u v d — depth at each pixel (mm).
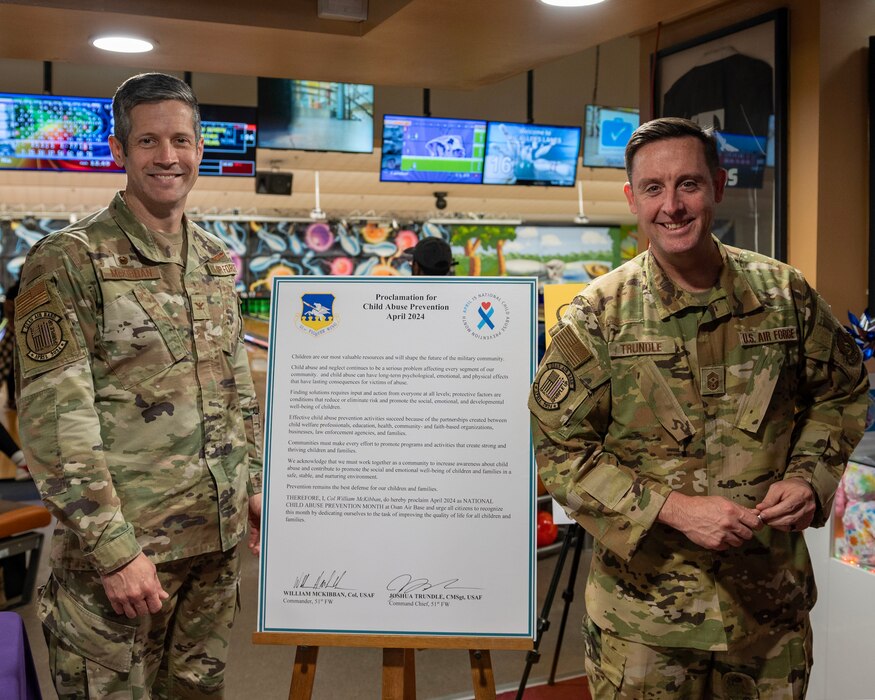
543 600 4348
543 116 8195
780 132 3420
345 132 6621
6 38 4430
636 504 1769
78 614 1928
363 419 2129
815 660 2840
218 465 2064
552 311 3352
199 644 2143
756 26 3514
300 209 13867
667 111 4027
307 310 2162
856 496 2691
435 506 2107
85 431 1829
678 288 1843
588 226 16078
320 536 2113
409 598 2094
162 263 2012
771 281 1871
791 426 1863
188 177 2021
